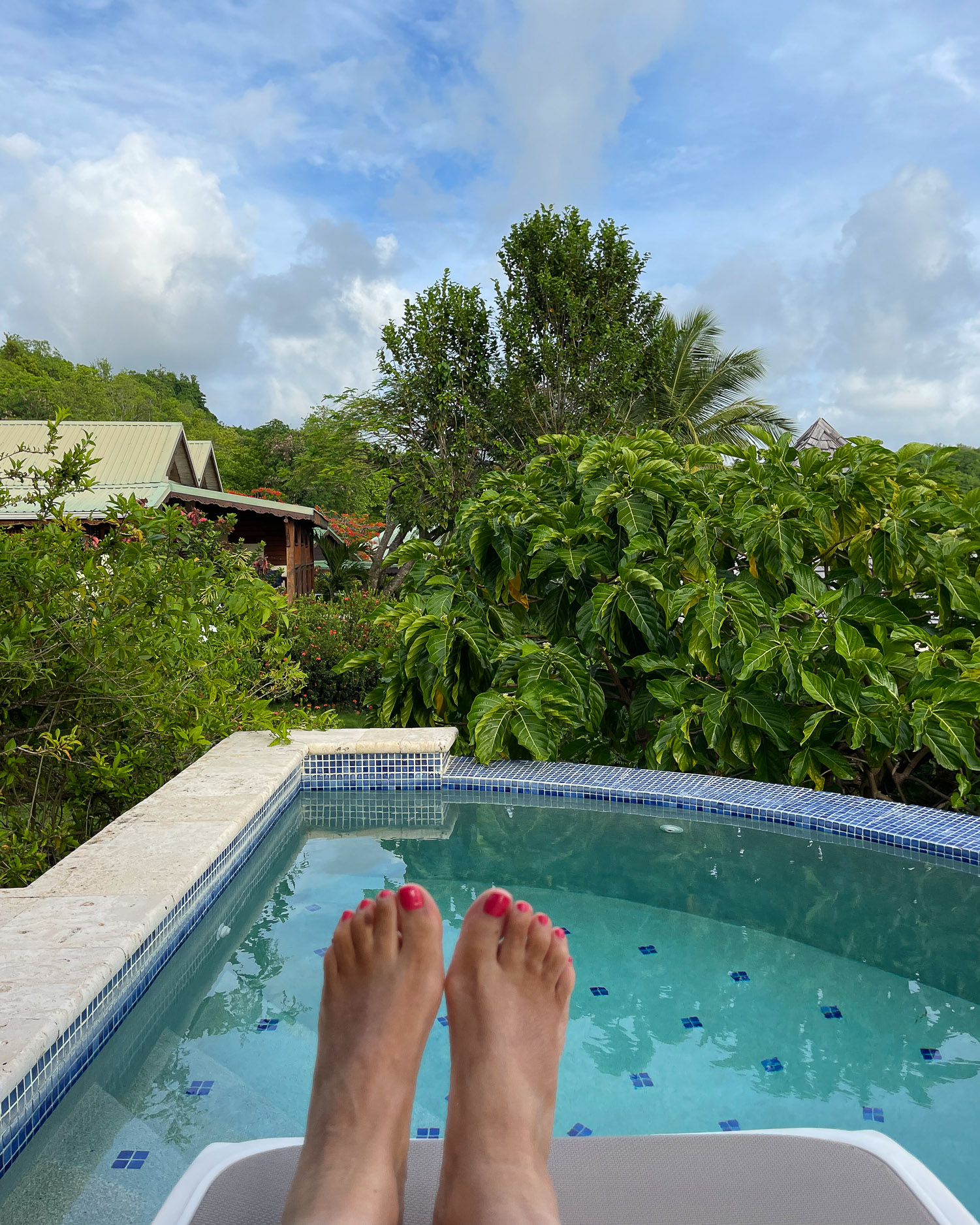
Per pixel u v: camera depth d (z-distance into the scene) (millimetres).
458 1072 1272
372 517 26953
